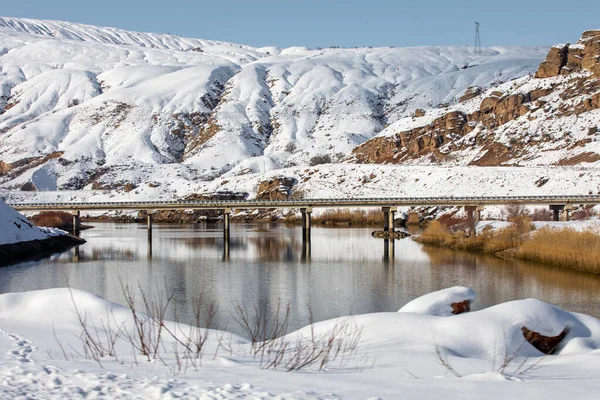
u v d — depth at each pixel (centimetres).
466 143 19325
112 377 1199
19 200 19438
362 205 11069
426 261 6706
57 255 7638
